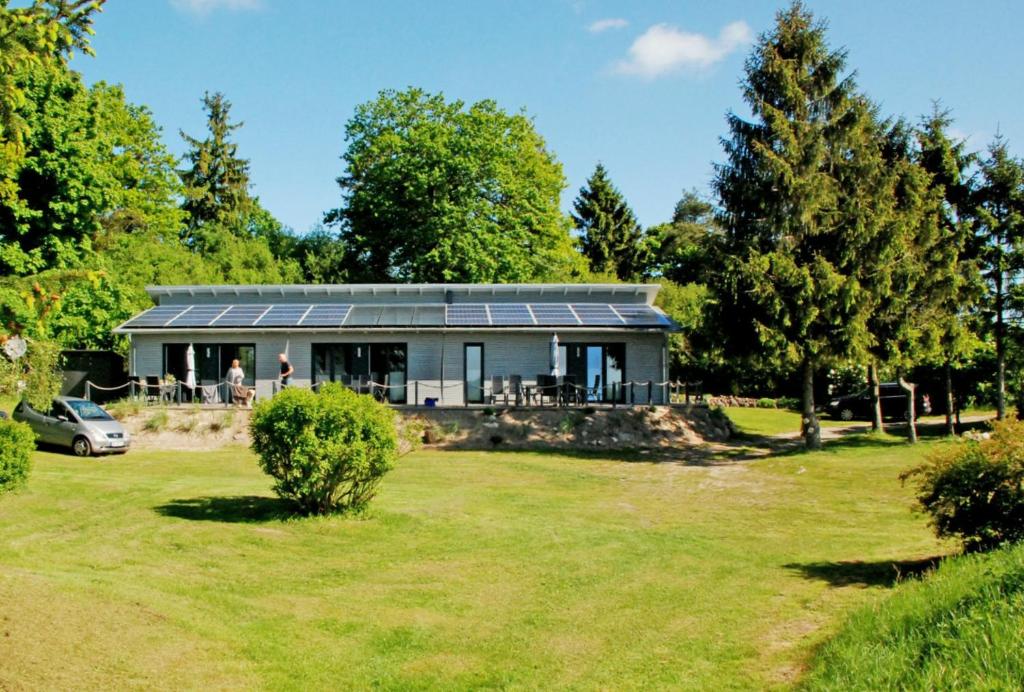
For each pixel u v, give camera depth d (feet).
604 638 28.12
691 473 73.56
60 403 81.92
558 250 176.65
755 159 85.30
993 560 29.81
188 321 103.45
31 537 43.37
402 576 36.58
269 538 43.06
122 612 27.22
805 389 86.84
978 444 36.35
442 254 147.23
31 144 99.76
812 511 55.36
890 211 82.23
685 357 151.02
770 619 30.07
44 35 29.45
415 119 157.58
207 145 211.61
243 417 92.07
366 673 24.57
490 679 24.22
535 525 49.24
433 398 99.71
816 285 78.84
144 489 58.70
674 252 215.31
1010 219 86.63
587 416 95.45
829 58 84.79
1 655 22.00
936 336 83.25
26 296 31.45
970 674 18.38
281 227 219.82
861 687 19.84
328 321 102.89
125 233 160.66
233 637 26.81
